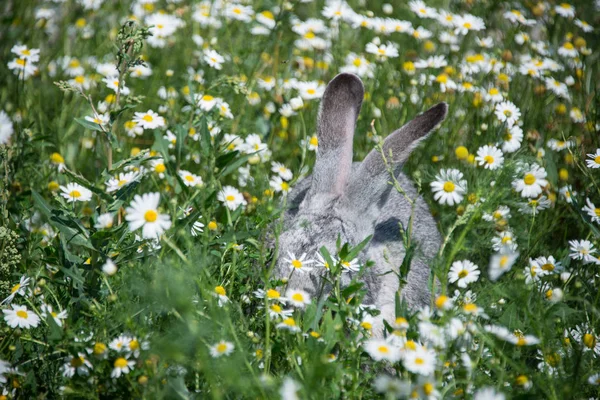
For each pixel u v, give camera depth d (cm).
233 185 561
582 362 366
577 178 541
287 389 292
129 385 329
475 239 469
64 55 687
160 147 405
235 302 374
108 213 375
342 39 684
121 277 371
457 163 579
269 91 654
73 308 371
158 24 659
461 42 734
